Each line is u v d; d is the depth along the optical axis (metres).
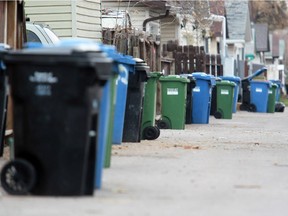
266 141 46.62
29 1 58.25
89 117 24.31
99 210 22.86
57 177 24.47
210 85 61.34
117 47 56.75
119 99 38.22
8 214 22.17
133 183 27.94
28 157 24.66
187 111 60.25
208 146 41.84
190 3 89.75
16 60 24.23
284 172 32.00
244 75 122.31
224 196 25.88
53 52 24.09
